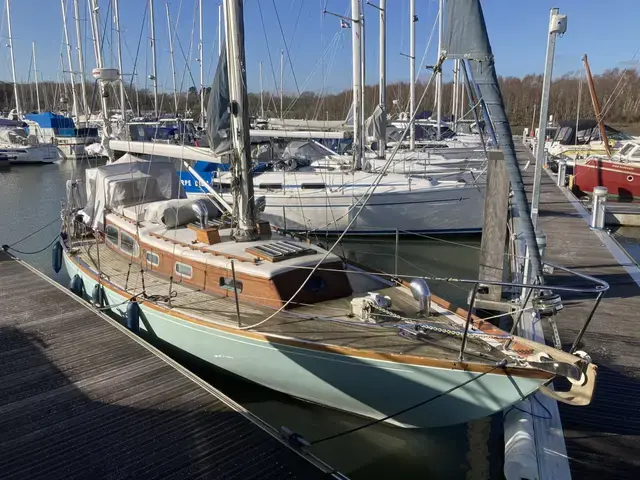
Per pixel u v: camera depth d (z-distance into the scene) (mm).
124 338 7199
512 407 5488
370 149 18484
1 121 43938
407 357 5277
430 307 6547
